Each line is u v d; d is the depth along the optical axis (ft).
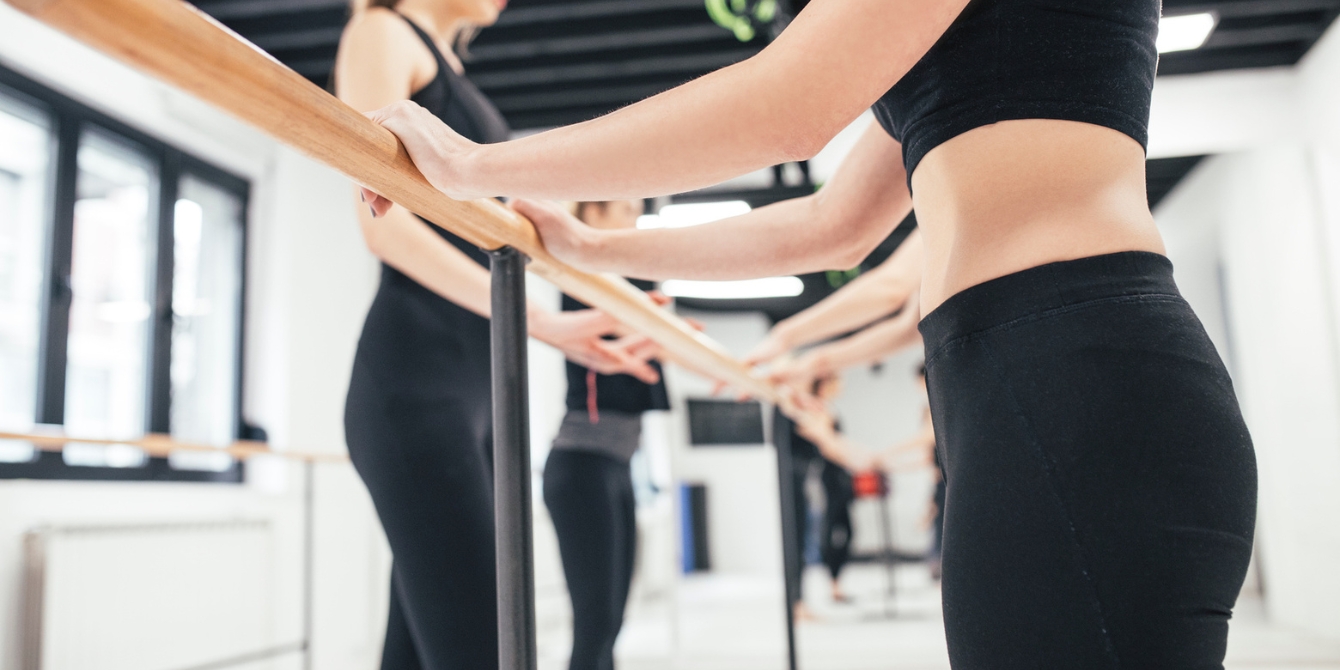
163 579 10.00
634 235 3.03
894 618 17.22
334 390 14.98
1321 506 14.85
